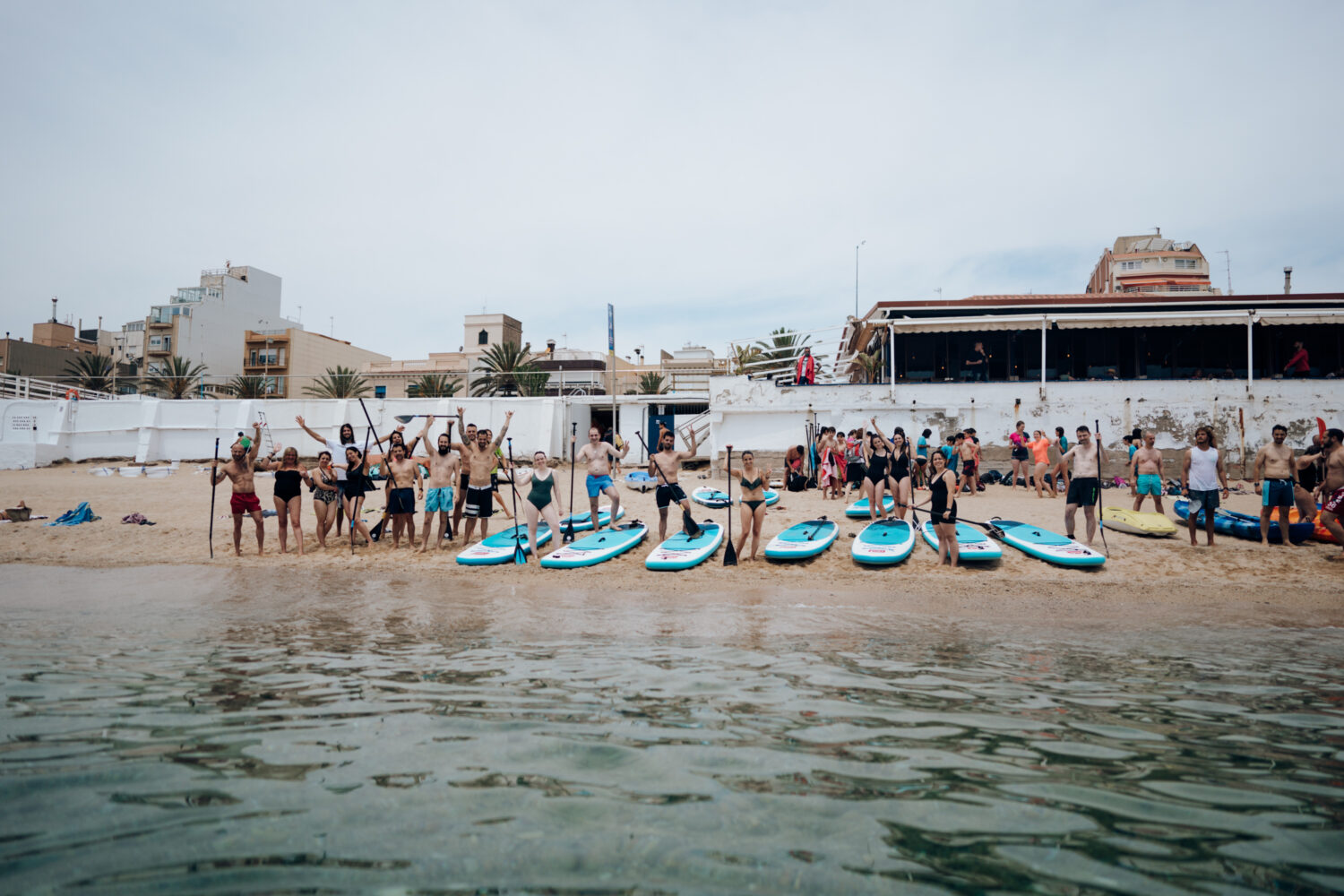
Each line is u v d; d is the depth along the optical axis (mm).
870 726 3965
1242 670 5469
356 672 5199
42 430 30734
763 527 13953
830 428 17047
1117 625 7547
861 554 10875
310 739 3666
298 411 31969
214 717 4035
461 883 2262
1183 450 20359
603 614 7953
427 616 7754
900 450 12641
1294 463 11312
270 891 2207
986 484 20094
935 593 9312
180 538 13492
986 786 3127
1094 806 2928
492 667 5414
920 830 2697
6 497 18219
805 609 8305
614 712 4195
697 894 2205
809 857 2463
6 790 2973
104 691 4574
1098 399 20812
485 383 46312
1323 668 5543
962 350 23141
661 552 11242
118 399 31125
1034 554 11094
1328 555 10898
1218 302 22000
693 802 2924
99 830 2619
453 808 2838
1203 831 2713
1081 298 22578
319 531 12508
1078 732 3881
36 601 8555
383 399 31703
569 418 32844
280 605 8422
